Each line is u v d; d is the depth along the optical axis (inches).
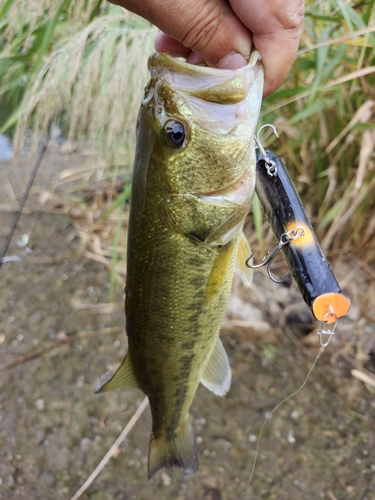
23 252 23.9
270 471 15.1
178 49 8.5
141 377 10.4
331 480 14.9
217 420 16.5
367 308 19.9
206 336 9.7
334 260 21.5
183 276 8.5
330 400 17.1
